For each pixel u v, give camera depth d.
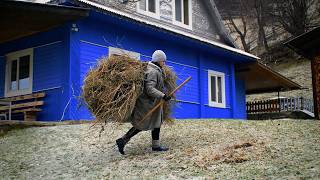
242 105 22.39
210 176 4.70
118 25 13.35
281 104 24.86
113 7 14.36
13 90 13.66
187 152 5.99
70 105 11.62
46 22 11.74
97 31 12.84
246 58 19.31
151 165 5.51
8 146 7.84
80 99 6.42
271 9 46.81
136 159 5.96
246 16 50.81
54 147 7.45
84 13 11.33
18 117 13.09
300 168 4.58
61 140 7.97
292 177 4.28
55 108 12.17
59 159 6.58
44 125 10.20
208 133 7.72
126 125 9.16
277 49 43.12
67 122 10.75
